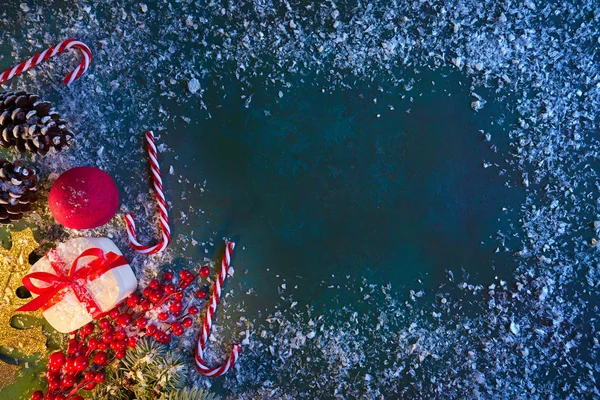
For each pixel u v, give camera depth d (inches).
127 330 12.2
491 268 12.7
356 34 12.6
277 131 12.7
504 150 12.7
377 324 12.7
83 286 11.3
